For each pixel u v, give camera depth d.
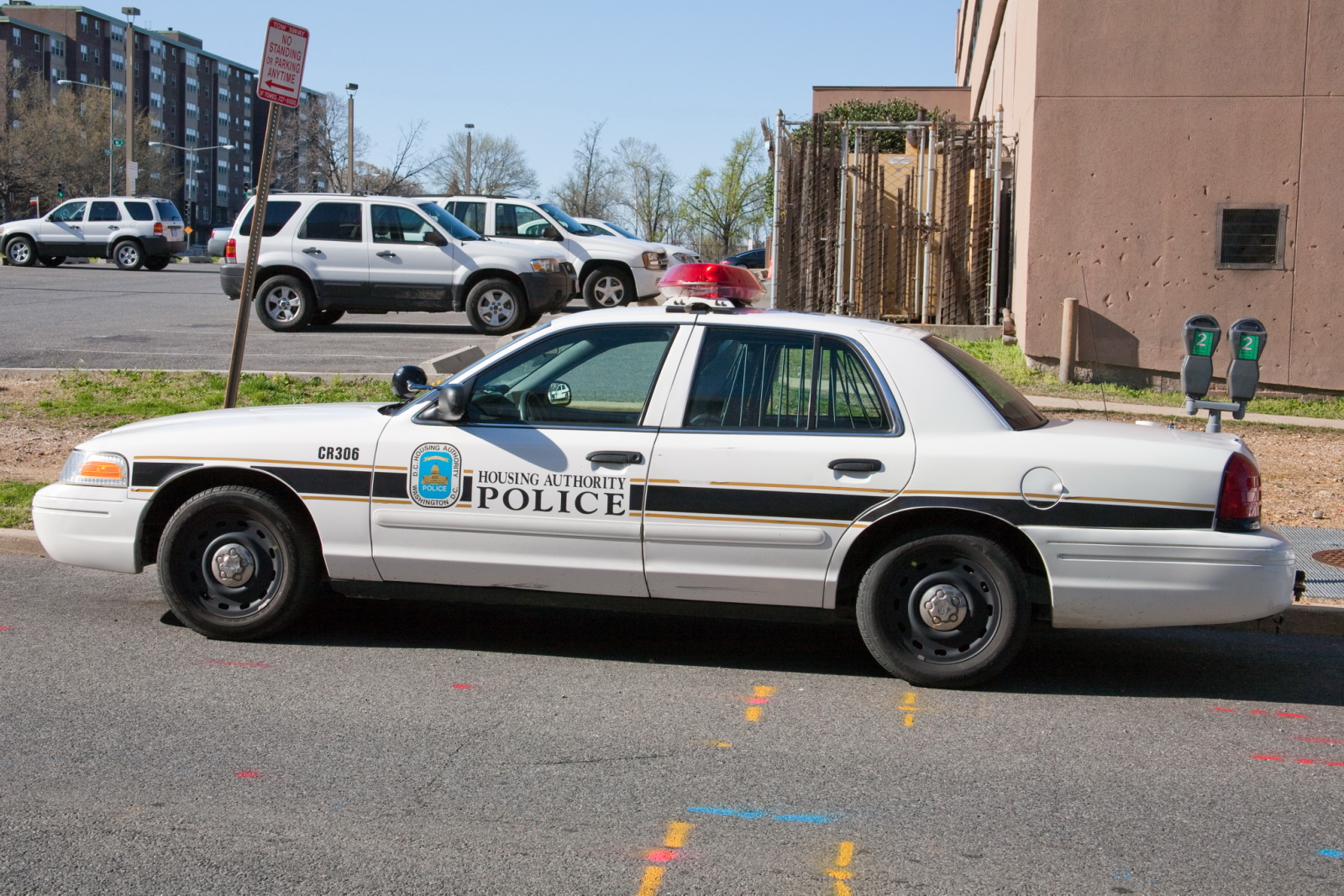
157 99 106.06
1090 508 5.39
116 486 6.06
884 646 5.59
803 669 5.93
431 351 14.98
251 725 5.00
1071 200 13.48
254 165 122.69
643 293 20.09
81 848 3.88
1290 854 4.02
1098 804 4.40
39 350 14.40
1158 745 5.02
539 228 20.20
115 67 100.12
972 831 4.14
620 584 5.70
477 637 6.36
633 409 5.73
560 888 3.68
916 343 5.68
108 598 6.87
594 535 5.65
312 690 5.44
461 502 5.75
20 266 32.19
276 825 4.07
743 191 56.28
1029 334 13.80
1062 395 12.88
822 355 5.68
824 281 17.45
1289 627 6.73
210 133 114.12
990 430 5.52
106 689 5.39
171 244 32.94
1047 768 4.75
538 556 5.72
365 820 4.12
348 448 5.85
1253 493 5.48
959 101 32.50
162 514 6.23
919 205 17.48
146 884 3.66
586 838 4.02
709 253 57.97
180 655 5.88
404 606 6.90
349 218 17.17
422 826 4.09
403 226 17.22
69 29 94.81
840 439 5.54
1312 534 8.36
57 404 11.42
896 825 4.18
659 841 4.01
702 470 5.57
